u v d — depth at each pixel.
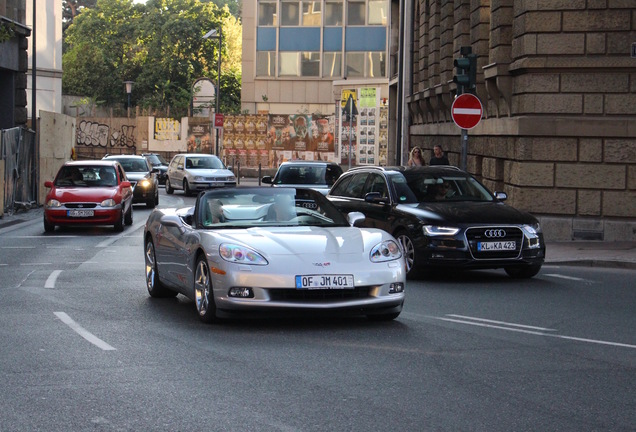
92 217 25.39
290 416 6.83
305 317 11.44
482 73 27.77
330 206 12.27
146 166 39.06
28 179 34.03
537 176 22.44
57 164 38.31
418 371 8.40
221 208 11.81
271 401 7.27
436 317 11.57
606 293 14.15
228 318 10.95
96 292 13.88
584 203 22.16
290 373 8.27
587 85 22.00
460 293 14.07
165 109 91.94
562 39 21.98
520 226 15.45
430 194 16.78
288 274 10.26
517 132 22.52
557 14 21.98
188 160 48.25
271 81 75.06
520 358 9.03
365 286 10.51
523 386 7.85
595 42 21.81
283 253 10.47
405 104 43.06
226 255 10.45
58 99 71.19
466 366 8.63
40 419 6.75
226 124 67.62
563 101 22.16
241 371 8.36
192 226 11.80
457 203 16.34
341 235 11.09
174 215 12.75
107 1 101.81
